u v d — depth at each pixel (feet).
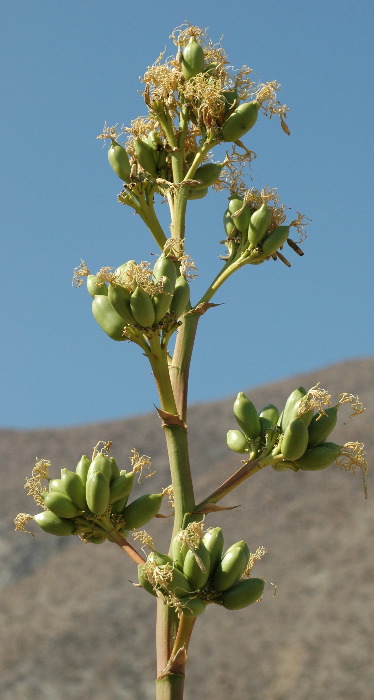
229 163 16.37
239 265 15.44
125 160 15.70
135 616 144.97
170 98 15.88
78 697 123.03
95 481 13.29
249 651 128.77
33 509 199.72
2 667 131.13
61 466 222.07
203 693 119.24
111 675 128.67
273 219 15.57
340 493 168.76
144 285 13.25
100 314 13.70
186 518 13.14
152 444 233.96
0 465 223.51
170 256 14.29
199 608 12.16
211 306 14.57
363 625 129.70
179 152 15.84
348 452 14.05
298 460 14.03
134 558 13.42
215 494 13.62
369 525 157.07
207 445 226.17
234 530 165.78
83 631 140.15
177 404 14.02
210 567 12.63
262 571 150.92
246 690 119.03
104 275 13.32
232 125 15.66
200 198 16.40
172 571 12.12
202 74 15.65
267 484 178.40
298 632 131.03
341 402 14.10
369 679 116.26
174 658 12.23
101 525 13.60
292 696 115.24
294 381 258.57
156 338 13.56
